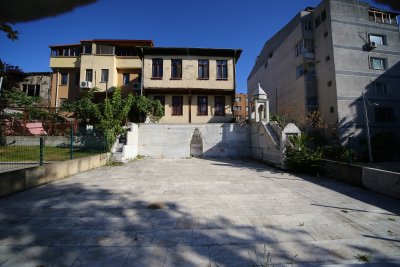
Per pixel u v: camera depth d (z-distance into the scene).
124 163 12.51
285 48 28.47
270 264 2.87
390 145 20.39
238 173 9.69
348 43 21.92
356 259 3.00
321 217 4.50
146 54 19.36
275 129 12.79
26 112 16.36
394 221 4.32
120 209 4.92
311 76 24.16
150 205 5.21
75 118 16.28
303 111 24.19
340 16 22.09
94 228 3.91
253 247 3.29
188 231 3.81
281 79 29.41
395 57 22.83
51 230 3.82
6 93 16.98
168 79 19.17
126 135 13.94
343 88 21.22
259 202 5.50
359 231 3.85
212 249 3.23
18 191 6.30
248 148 16.20
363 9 22.78
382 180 6.37
